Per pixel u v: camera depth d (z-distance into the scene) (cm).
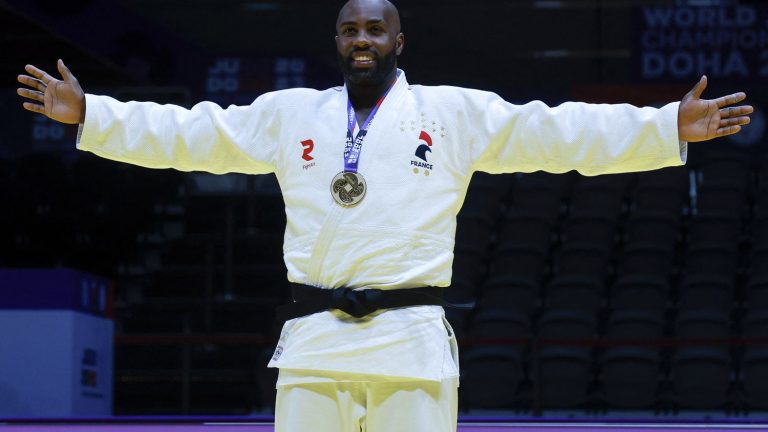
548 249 3166
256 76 3791
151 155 766
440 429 699
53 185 3456
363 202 700
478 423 1534
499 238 3303
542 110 731
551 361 2509
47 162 3491
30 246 3222
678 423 1534
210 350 2789
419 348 693
